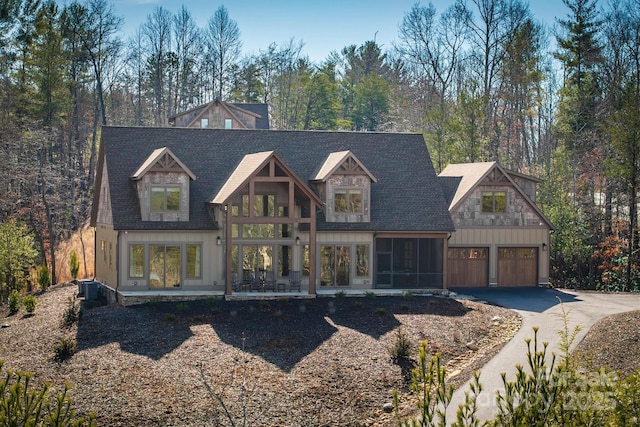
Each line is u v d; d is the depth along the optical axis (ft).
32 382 74.18
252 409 67.72
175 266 114.01
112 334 91.45
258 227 118.01
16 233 136.15
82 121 222.07
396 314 102.78
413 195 126.93
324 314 102.22
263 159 110.93
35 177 165.68
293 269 118.21
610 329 87.61
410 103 250.78
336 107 262.88
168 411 66.64
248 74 271.08
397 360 81.51
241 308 104.58
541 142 231.30
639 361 73.31
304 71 284.61
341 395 71.97
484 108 188.96
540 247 134.82
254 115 184.14
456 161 181.16
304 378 75.56
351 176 120.16
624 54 196.44
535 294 124.67
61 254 167.22
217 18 270.87
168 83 264.11
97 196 128.77
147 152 122.01
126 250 112.37
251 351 84.43
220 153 125.59
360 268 121.29
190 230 113.39
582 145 184.34
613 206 185.37
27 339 91.76
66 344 83.25
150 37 260.83
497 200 133.28
